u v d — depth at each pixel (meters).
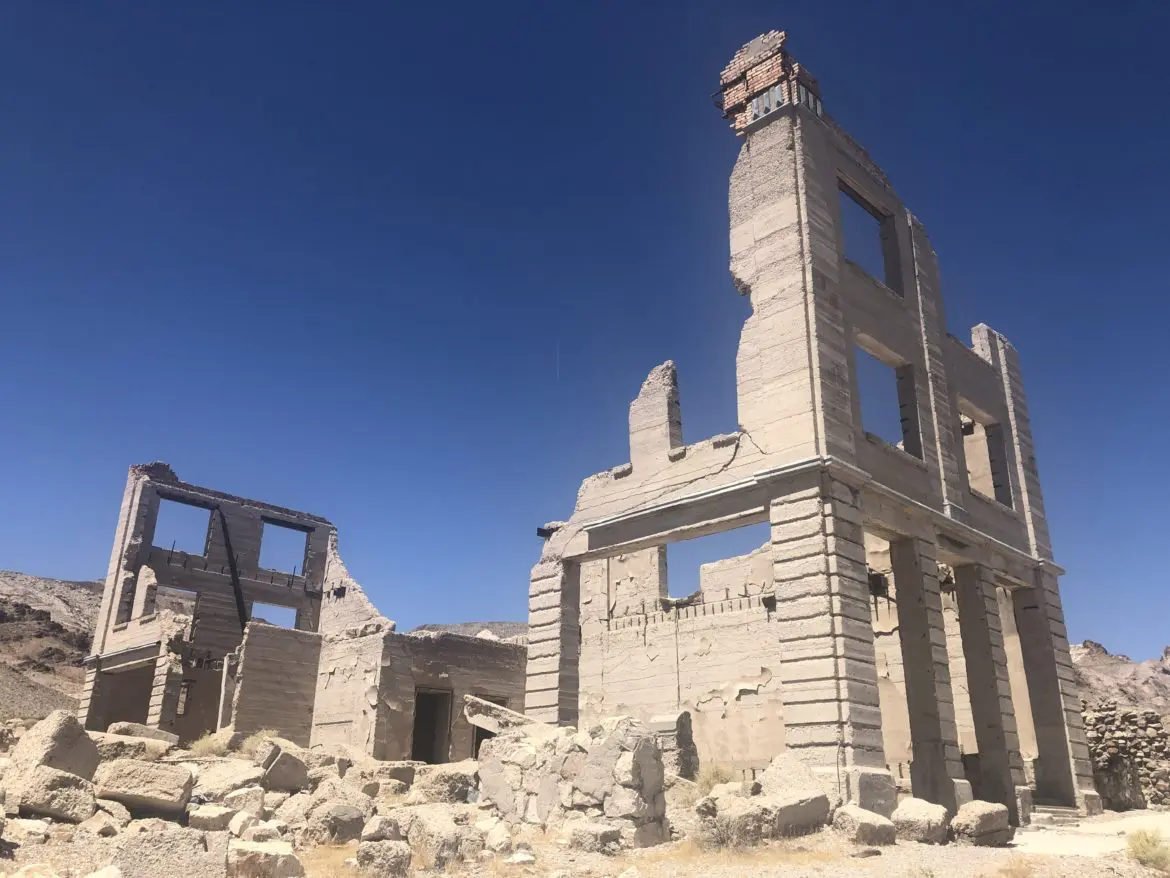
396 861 12.08
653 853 14.19
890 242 28.31
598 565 42.50
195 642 41.19
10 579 89.31
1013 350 33.81
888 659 30.59
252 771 18.17
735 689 34.50
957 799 21.53
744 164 25.48
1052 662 29.30
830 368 22.52
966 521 26.53
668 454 25.45
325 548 47.44
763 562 36.16
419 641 34.41
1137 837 14.27
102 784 12.86
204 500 44.22
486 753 18.06
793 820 15.77
